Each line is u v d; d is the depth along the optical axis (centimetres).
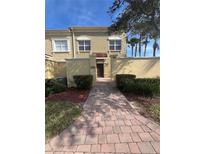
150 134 352
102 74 1656
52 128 384
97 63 1642
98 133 361
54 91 896
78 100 711
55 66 1391
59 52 1683
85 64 1163
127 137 339
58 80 1040
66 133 363
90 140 329
